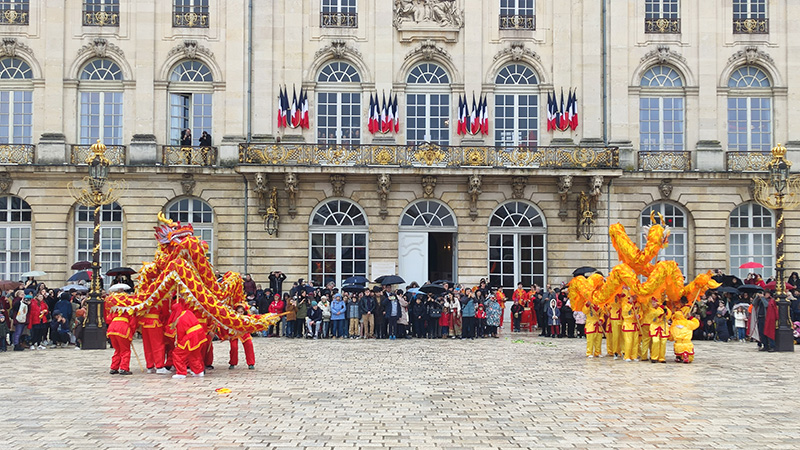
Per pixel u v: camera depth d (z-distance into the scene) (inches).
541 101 1386.6
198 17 1375.5
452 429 479.2
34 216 1339.8
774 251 1386.6
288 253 1339.8
